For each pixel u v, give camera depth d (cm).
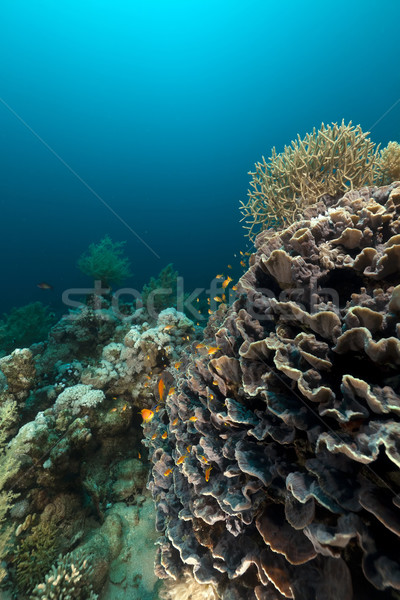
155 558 356
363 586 160
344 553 171
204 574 254
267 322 279
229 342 286
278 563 201
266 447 219
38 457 421
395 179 505
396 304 178
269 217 584
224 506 227
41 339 920
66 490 436
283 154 570
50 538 389
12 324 945
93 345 707
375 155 479
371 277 224
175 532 295
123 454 525
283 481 204
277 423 213
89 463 491
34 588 344
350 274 245
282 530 198
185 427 332
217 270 3738
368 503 153
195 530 265
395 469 158
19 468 406
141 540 405
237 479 234
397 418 158
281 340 227
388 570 141
